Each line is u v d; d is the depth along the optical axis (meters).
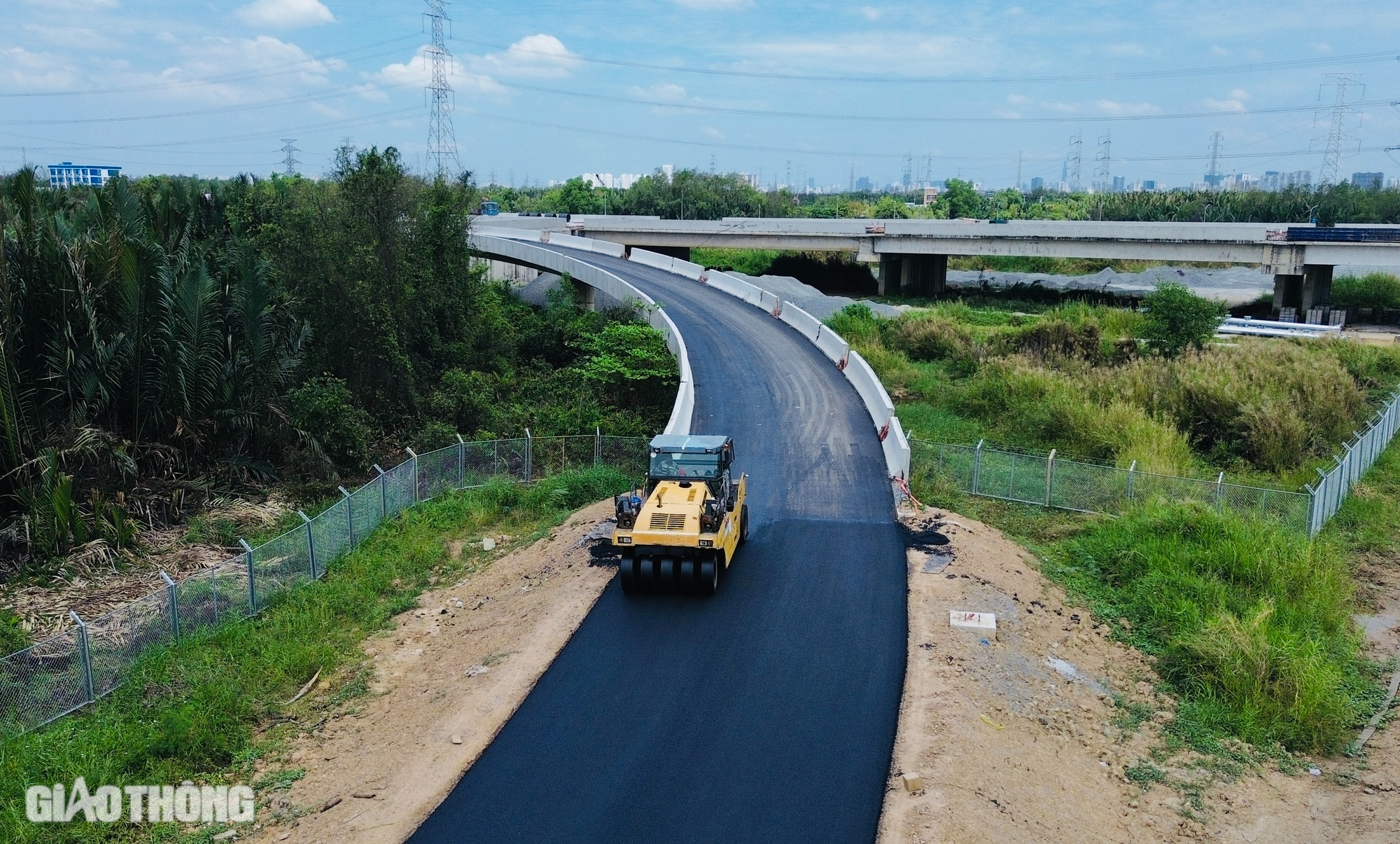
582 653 18.72
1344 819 16.00
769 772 15.00
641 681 17.72
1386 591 24.89
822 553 23.80
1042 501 29.31
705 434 34.62
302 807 14.59
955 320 58.69
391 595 23.55
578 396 41.84
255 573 21.72
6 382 26.03
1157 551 24.23
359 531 26.06
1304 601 22.64
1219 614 21.09
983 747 15.78
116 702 17.59
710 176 158.38
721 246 92.56
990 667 18.53
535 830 13.72
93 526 26.72
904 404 41.62
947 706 16.77
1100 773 16.59
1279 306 75.62
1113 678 19.92
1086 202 148.75
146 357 30.28
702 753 15.51
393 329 39.53
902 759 15.28
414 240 44.09
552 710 16.80
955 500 29.31
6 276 26.53
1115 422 35.53
